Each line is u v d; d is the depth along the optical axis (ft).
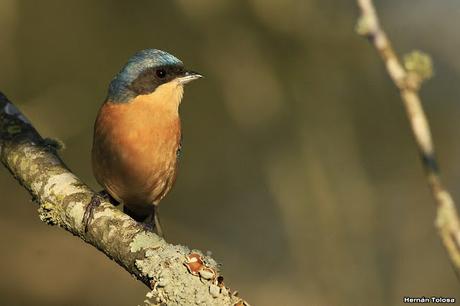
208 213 53.26
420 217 48.98
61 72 52.44
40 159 24.16
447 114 50.62
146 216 31.83
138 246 20.30
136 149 28.27
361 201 47.50
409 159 51.06
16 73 50.93
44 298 45.88
